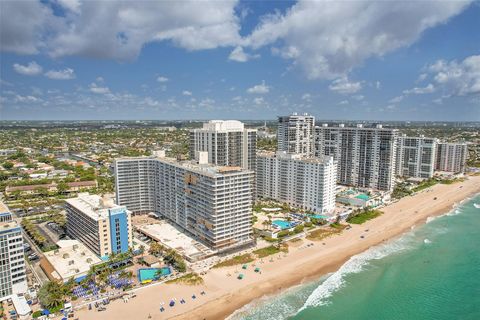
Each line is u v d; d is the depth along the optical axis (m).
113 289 153.50
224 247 192.62
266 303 147.88
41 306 140.12
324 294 156.50
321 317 140.50
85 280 157.12
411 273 178.50
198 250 190.50
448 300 155.25
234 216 192.88
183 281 161.25
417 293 160.25
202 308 142.00
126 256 178.12
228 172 193.25
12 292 147.00
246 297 151.25
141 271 167.50
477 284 168.75
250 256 189.00
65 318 132.50
